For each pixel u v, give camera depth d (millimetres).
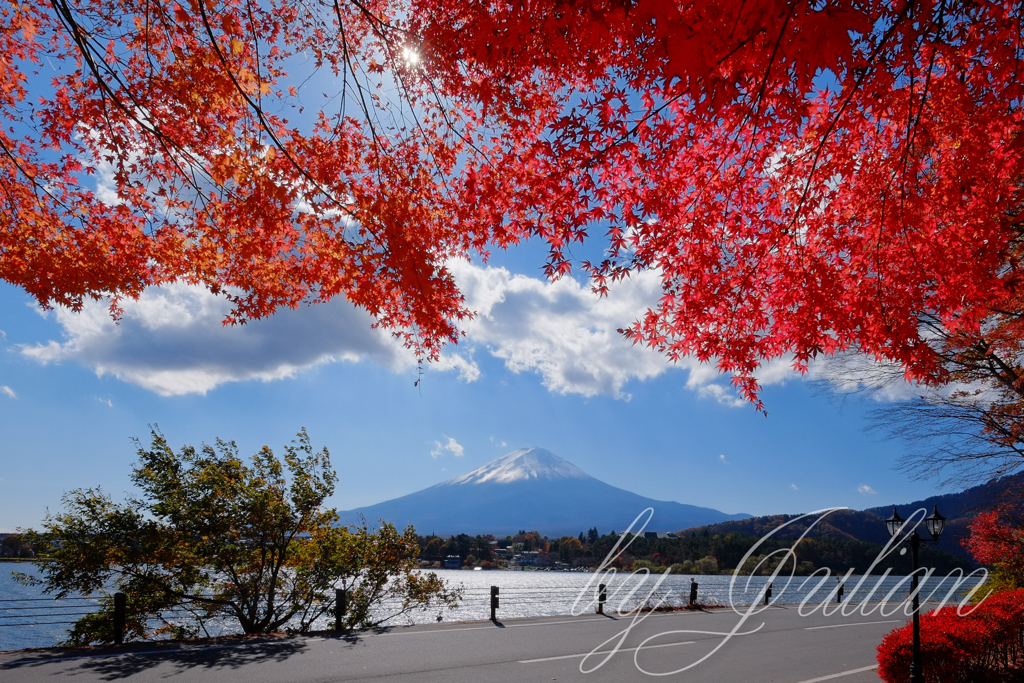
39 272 6520
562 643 11914
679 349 6660
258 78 5848
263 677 8359
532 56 4906
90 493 12961
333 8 5871
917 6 3967
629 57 4590
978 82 4715
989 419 11312
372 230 6117
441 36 5363
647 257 5977
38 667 8852
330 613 14875
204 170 5996
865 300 5734
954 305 5688
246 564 14258
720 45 3277
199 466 13953
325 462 15016
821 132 5480
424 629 13727
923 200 5281
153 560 13039
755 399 6570
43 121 6074
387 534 15883
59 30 5844
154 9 5484
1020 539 16141
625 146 5227
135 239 6523
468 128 6297
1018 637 10445
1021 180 5660
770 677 9438
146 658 9586
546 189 5691
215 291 6969
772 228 5848
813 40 3100
